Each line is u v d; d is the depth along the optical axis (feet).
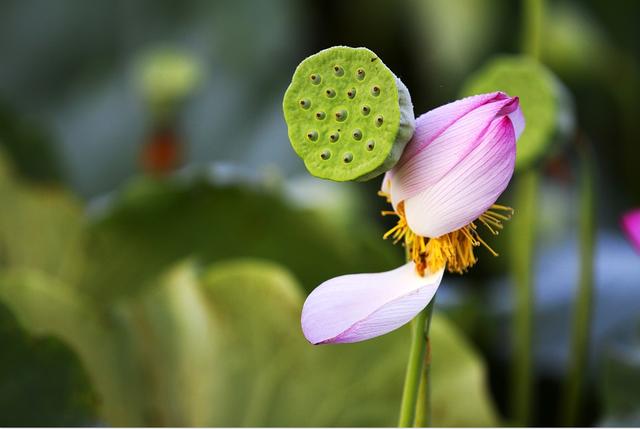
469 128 4.82
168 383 6.64
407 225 4.94
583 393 8.35
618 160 13.33
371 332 4.78
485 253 10.59
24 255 7.72
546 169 10.32
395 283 4.87
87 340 6.63
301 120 4.83
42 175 9.77
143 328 6.66
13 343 5.89
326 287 4.85
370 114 4.80
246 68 15.14
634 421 6.58
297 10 15.29
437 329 6.81
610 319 8.70
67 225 7.64
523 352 7.64
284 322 6.58
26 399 5.92
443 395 6.78
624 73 13.23
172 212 7.47
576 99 13.14
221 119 14.73
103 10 15.65
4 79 15.25
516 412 7.72
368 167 4.80
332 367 6.59
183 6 15.70
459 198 4.81
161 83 10.48
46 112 15.16
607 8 13.53
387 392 6.61
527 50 7.82
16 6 15.53
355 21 14.60
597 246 10.27
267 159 14.20
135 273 7.63
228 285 6.60
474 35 13.75
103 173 14.84
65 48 15.56
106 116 15.15
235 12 15.44
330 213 7.52
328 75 4.82
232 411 6.62
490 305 8.93
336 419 6.60
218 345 6.64
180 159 11.33
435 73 13.92
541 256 10.21
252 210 7.47
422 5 13.92
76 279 7.63
